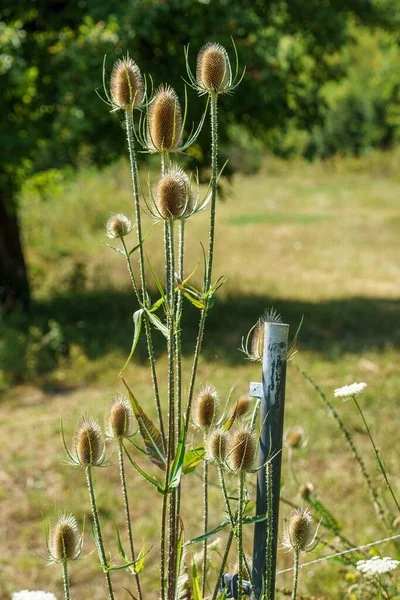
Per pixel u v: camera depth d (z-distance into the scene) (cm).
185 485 560
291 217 2381
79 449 189
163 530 187
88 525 507
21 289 1144
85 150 1191
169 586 191
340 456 590
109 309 1177
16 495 560
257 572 202
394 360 878
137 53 944
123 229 190
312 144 1278
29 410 762
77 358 920
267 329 199
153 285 1374
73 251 1809
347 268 1680
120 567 187
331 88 2398
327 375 819
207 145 949
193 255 1781
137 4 918
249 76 963
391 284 1512
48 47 1045
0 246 1127
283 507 426
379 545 382
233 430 191
